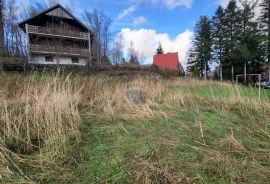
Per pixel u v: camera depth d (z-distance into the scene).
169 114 5.00
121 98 6.27
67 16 28.34
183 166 2.79
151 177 2.56
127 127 4.15
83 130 4.00
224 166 2.80
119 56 46.19
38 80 6.27
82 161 2.97
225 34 36.62
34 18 26.88
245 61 33.41
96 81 8.77
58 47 26.31
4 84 6.36
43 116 4.06
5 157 2.91
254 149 3.31
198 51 41.84
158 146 3.24
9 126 3.50
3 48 23.64
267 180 2.56
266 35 31.28
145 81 10.20
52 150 3.11
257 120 4.77
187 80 14.56
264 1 31.44
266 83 17.64
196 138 3.63
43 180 2.57
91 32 30.42
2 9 23.55
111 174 2.64
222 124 4.39
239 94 6.48
